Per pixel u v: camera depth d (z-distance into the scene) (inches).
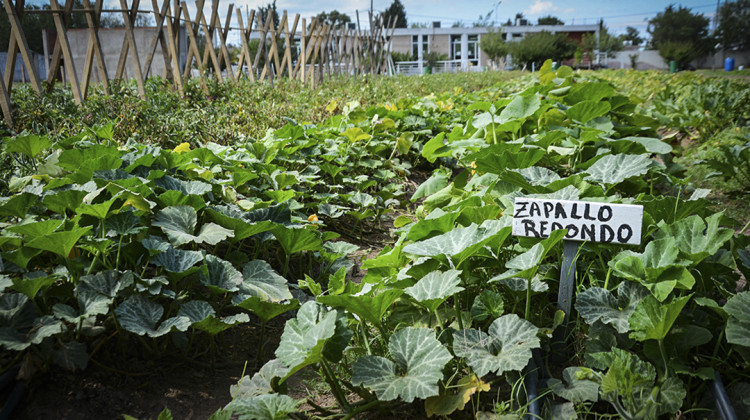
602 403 84.7
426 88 662.5
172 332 98.6
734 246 102.9
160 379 95.7
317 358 79.4
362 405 87.4
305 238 120.3
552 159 189.3
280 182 172.9
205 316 94.3
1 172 159.9
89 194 109.7
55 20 277.9
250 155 191.8
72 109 252.2
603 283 106.4
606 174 136.1
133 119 226.2
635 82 627.2
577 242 97.3
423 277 94.0
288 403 76.5
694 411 81.2
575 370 86.2
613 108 251.6
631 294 91.4
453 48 2085.4
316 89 504.1
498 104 243.0
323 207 171.0
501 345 86.2
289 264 148.3
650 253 92.9
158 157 152.6
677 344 85.0
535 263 87.4
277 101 366.0
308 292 133.1
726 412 76.4
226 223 116.6
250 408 74.7
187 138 227.5
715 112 302.0
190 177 153.6
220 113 285.3
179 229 113.9
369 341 100.9
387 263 111.7
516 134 216.1
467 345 86.2
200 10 395.9
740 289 118.8
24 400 84.9
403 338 87.0
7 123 236.5
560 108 228.1
